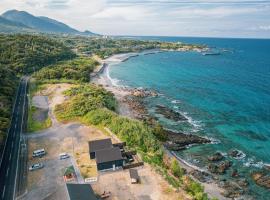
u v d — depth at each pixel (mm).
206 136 94250
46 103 114250
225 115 114500
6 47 194250
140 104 127875
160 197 53906
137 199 53344
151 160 68438
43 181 59625
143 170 63562
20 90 132625
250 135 95125
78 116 96688
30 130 86375
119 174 62219
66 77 161125
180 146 85875
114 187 57219
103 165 63281
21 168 64688
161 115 113562
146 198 53656
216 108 123562
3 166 65312
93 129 86750
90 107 101062
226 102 132500
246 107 124688
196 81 180625
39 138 80938
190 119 109875
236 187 66438
